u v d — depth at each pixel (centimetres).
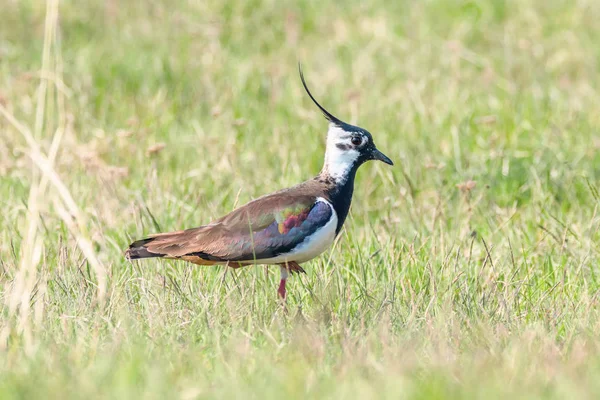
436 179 2911
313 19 4525
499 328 1936
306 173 3044
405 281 2247
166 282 2191
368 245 2508
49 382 1644
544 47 4112
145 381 1678
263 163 3083
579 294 2198
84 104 3484
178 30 4328
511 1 4578
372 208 2817
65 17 4356
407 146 3183
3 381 1670
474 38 4284
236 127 3338
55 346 1812
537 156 3019
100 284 1994
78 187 2844
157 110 3519
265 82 3762
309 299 2186
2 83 3700
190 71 3903
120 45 4159
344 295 2147
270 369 1714
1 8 4422
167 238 2167
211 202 2756
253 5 4634
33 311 2038
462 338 1905
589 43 4150
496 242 2559
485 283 2197
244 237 2133
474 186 2748
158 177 2955
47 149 3084
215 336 1884
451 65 3941
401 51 4141
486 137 3259
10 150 3112
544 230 2539
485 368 1705
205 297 2078
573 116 3356
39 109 2125
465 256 2411
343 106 3531
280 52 4188
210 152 3134
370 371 1717
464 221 2617
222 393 1609
